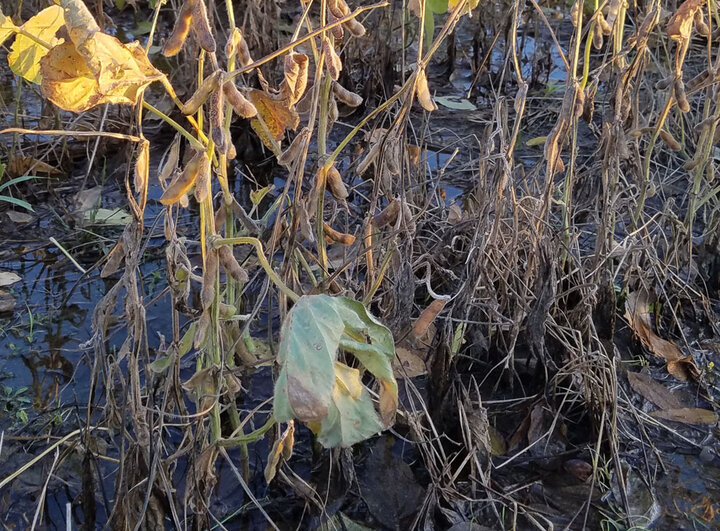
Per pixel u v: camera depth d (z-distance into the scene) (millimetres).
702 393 1279
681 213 1727
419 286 1411
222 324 1018
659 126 1286
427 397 1148
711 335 1406
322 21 904
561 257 1337
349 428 790
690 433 1200
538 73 2379
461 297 1208
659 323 1418
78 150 1921
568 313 1282
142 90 753
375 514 1057
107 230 1642
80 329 1354
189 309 938
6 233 1615
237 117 1940
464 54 2508
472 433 1114
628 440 1188
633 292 1364
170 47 763
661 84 1240
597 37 1214
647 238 1408
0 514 1032
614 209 1342
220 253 839
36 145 1770
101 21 1990
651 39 2373
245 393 1219
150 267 1536
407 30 2318
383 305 1225
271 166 1954
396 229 1009
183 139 1963
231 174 1921
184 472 1096
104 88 708
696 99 2178
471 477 1070
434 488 1042
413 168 1506
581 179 1618
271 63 2062
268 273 799
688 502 1087
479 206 1309
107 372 1016
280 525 1040
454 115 2240
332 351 729
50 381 1240
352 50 2195
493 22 2518
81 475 1074
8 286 1444
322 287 1001
